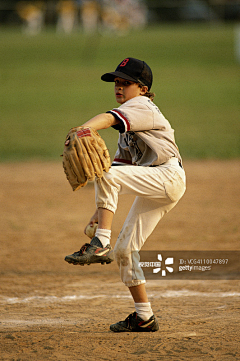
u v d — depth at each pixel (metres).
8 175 41.84
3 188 37.28
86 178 10.57
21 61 123.88
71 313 14.36
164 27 193.62
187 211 30.20
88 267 20.67
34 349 10.95
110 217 11.12
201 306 14.70
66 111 73.31
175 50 135.12
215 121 65.50
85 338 11.71
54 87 94.44
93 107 76.06
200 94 86.12
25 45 149.25
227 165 44.84
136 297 12.12
